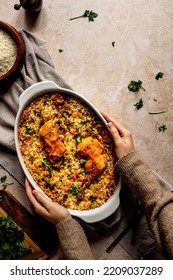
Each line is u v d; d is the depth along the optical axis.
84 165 0.89
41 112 0.90
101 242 0.97
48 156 0.89
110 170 0.90
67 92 0.89
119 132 0.91
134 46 1.00
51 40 1.00
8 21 1.01
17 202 0.96
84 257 0.85
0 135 0.96
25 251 0.90
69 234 0.85
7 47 0.94
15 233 0.91
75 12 1.00
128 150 0.89
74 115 0.90
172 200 0.85
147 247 0.96
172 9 1.00
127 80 1.00
